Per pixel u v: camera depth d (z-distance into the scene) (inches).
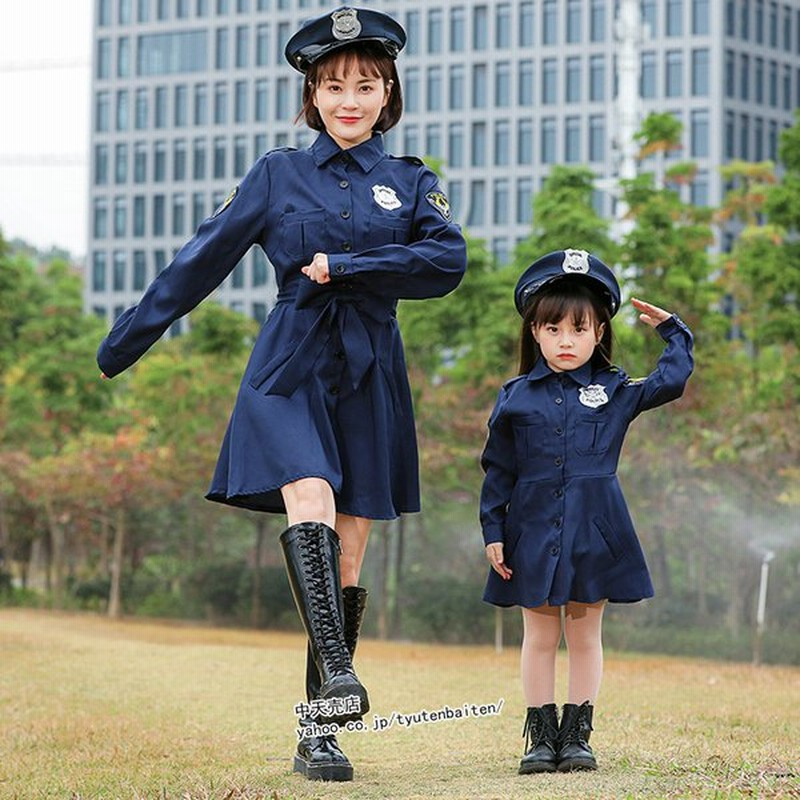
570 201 1460.4
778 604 1254.9
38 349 2100.1
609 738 340.5
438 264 274.1
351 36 280.2
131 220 3959.2
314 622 257.9
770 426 1197.1
